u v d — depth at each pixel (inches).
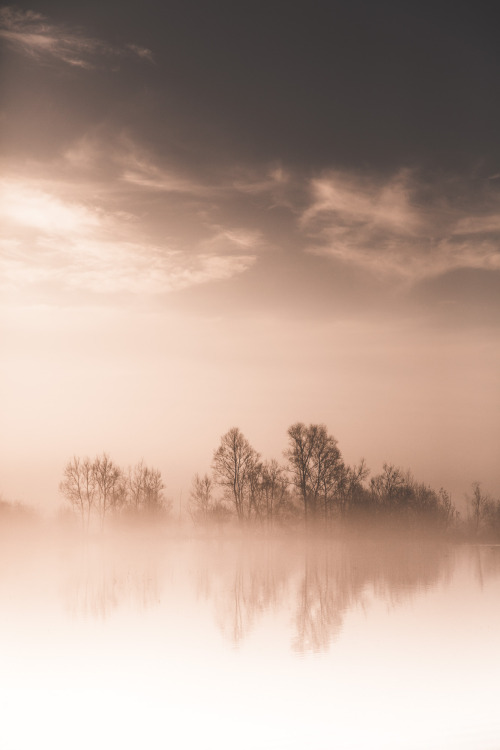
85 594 608.1
